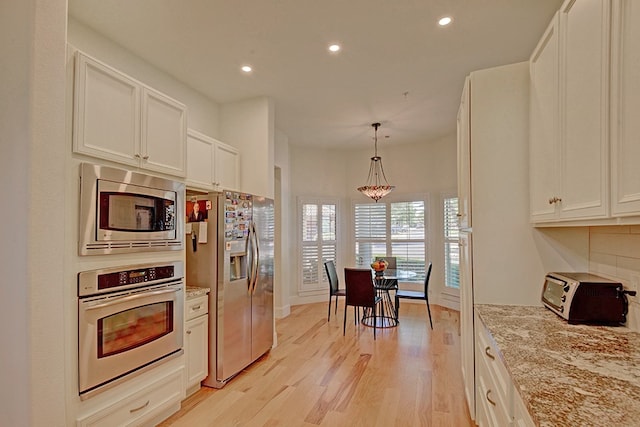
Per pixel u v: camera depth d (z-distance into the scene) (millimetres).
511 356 1296
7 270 1479
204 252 2895
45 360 1505
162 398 2264
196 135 3137
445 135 5523
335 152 6492
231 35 2639
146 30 2562
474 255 2145
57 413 1551
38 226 1485
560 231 2008
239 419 2365
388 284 4984
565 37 1486
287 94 3814
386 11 2344
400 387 2826
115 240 1938
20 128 1472
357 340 4008
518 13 2367
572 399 972
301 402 2592
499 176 2094
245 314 3148
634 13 1033
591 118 1273
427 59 3033
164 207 2281
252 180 3885
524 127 2051
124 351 1993
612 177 1142
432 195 5824
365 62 3088
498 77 2102
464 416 2385
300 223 6051
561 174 1532
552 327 1646
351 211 6516
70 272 1735
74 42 2426
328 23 2486
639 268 1537
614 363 1222
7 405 1480
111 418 1921
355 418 2375
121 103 2037
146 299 2135
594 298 1674
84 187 1793
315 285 6160
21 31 1484
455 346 3783
